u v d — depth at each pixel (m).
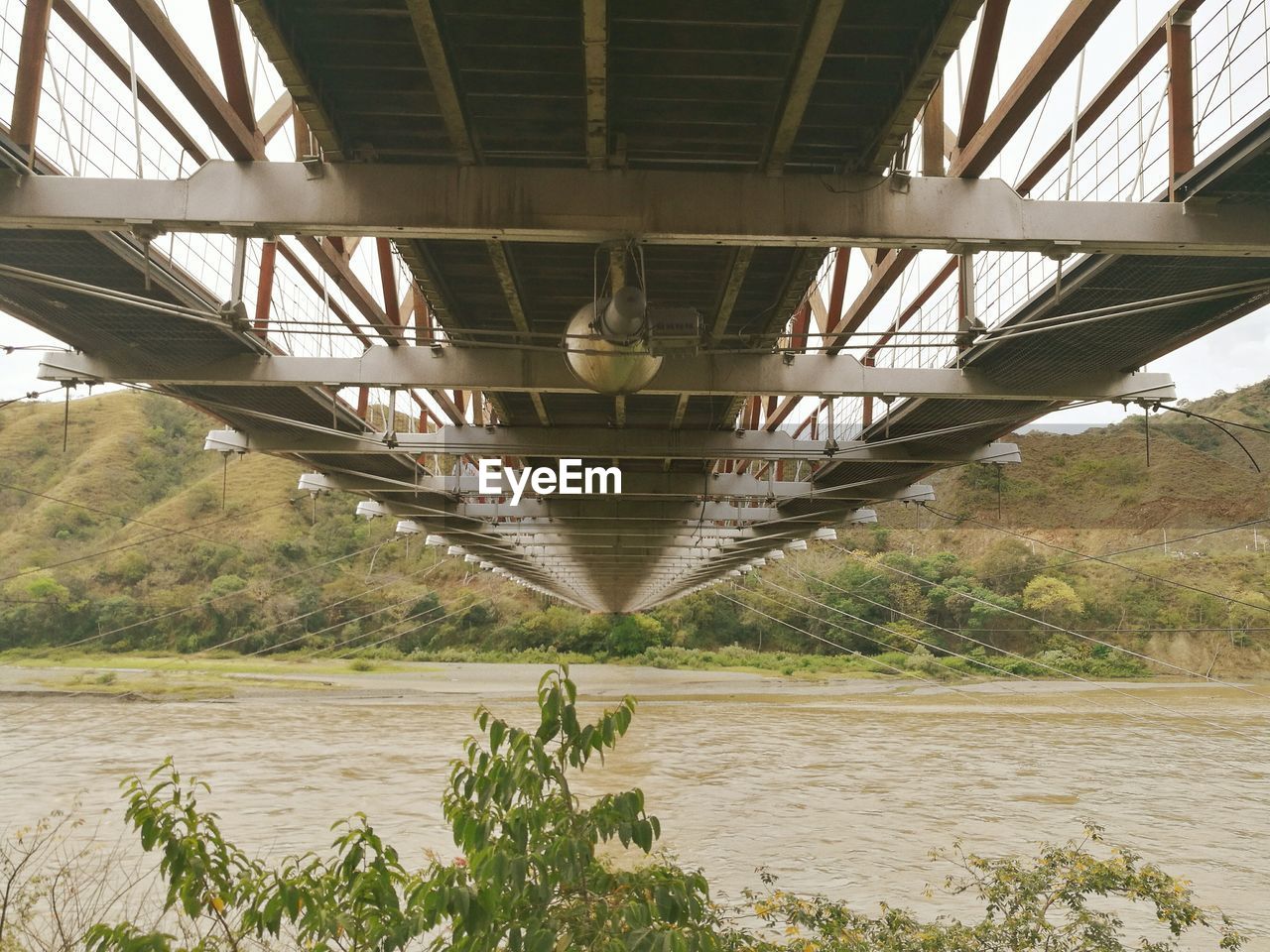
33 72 9.45
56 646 94.44
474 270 12.47
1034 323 11.87
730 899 15.77
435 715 47.62
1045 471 124.12
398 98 8.71
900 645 93.75
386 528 126.19
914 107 8.45
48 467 141.88
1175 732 42.16
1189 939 14.27
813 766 31.39
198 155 11.64
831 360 15.88
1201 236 10.04
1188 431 132.00
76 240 11.38
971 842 20.72
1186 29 10.03
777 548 42.62
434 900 4.22
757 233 9.57
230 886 5.07
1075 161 10.38
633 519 31.19
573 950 4.07
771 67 8.26
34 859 14.27
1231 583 92.56
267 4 7.08
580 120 9.14
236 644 99.19
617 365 10.92
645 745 36.19
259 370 15.87
